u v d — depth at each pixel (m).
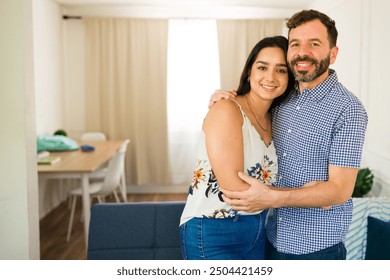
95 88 5.57
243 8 5.47
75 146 4.45
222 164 1.38
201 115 5.68
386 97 2.79
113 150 4.45
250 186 1.37
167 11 5.47
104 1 5.24
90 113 5.62
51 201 5.05
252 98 1.54
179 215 2.10
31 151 2.20
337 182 1.43
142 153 5.68
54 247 3.76
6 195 2.13
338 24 4.03
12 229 2.15
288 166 1.57
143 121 5.65
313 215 1.53
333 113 1.45
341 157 1.43
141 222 2.09
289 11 5.47
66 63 5.70
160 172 5.73
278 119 1.61
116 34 5.50
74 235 4.11
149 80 5.57
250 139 1.46
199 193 1.47
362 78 3.30
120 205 2.11
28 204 2.15
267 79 1.47
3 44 2.07
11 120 2.10
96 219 2.08
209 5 5.41
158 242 2.09
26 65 2.12
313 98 1.50
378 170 2.94
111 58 5.51
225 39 5.51
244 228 1.48
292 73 1.50
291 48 1.48
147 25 5.48
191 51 5.59
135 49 5.51
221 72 5.54
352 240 2.26
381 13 2.89
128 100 5.63
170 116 5.70
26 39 2.11
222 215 1.45
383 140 2.85
